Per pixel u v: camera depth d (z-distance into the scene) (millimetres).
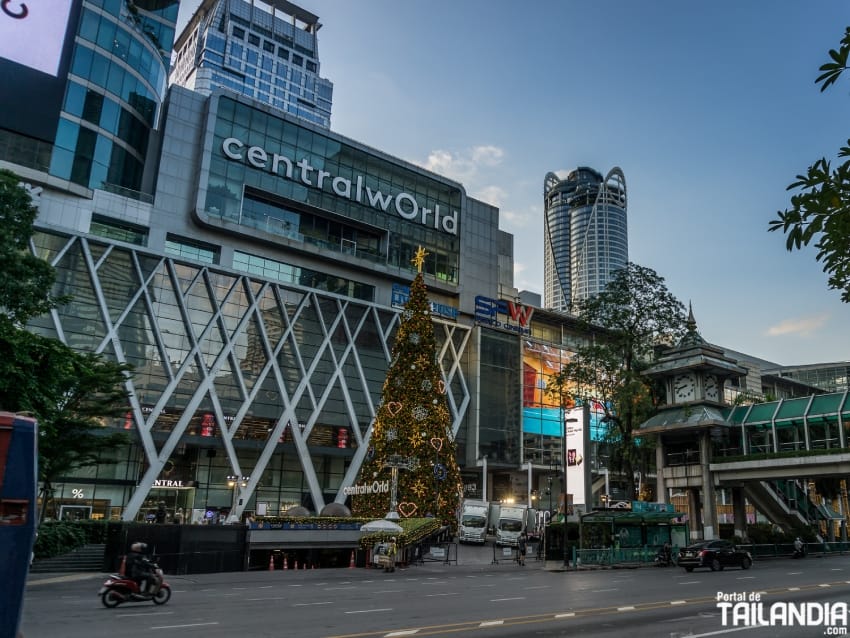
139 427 51875
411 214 75500
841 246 7590
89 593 22031
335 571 32875
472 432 74062
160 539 30531
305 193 67188
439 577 30625
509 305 81750
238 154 63250
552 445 80750
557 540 38531
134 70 59531
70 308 51031
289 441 60562
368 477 46500
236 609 18016
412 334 49125
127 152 58062
